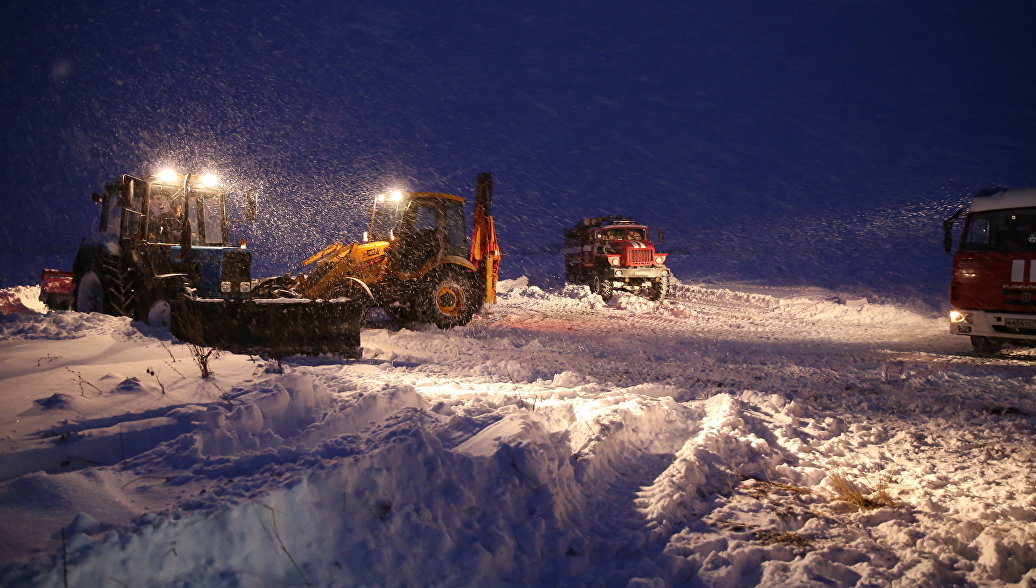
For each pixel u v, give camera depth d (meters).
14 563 2.14
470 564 2.79
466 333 11.70
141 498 2.96
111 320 8.38
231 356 6.39
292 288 10.95
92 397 4.57
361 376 6.46
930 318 16.23
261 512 2.56
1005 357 10.44
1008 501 3.98
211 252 9.71
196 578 2.36
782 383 7.86
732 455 4.74
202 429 3.80
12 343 6.98
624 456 4.59
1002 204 10.45
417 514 2.94
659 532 3.42
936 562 3.14
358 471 2.95
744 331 13.87
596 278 20.59
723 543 3.33
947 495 4.12
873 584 2.93
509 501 3.32
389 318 13.52
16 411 4.21
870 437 5.48
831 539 3.46
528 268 34.59
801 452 4.93
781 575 2.99
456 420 4.45
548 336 12.00
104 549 2.23
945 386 7.80
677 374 8.28
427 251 12.30
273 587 2.47
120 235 10.06
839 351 10.98
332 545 2.68
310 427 4.24
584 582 2.91
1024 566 3.12
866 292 22.44
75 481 2.93
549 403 5.47
